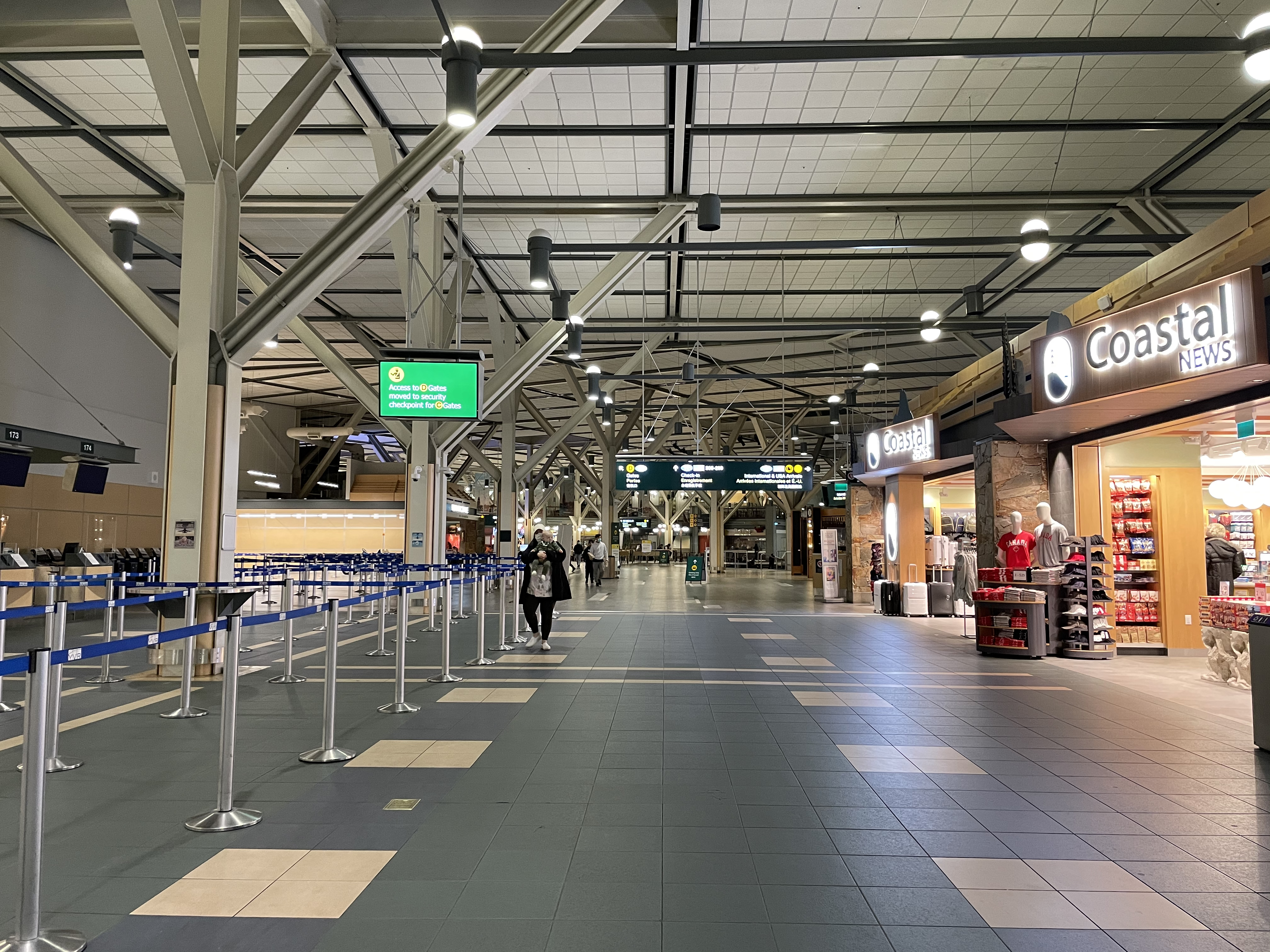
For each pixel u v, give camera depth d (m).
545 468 34.69
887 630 13.93
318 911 3.14
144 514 20.39
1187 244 8.58
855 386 29.36
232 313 9.16
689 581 26.55
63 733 6.14
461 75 6.07
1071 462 11.68
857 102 10.62
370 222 9.21
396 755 5.48
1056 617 10.79
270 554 20.95
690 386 29.67
